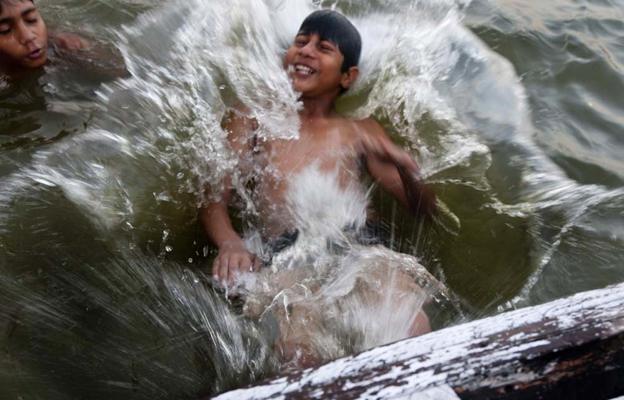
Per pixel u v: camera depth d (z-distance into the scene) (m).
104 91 3.96
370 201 3.47
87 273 2.93
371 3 4.94
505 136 3.97
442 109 4.13
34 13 3.93
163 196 3.34
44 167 3.42
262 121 3.68
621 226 3.40
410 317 2.76
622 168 3.83
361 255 3.10
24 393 2.41
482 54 4.59
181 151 3.56
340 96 4.10
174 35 4.43
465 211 3.47
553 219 3.43
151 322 2.74
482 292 3.03
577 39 4.81
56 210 3.19
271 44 4.39
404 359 1.73
